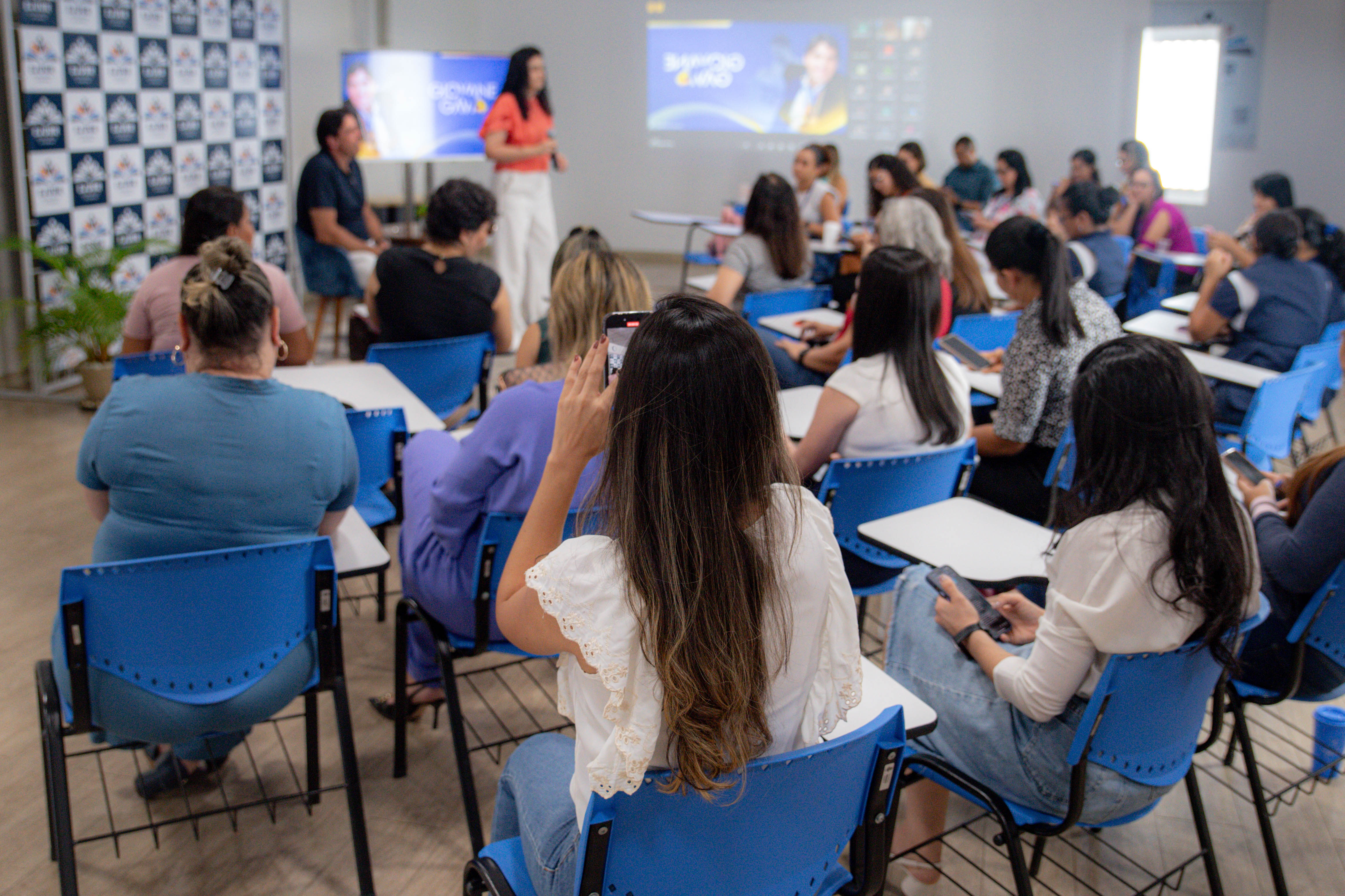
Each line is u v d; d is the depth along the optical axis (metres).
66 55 4.68
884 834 1.25
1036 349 2.59
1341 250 4.14
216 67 5.66
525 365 3.12
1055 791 1.56
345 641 2.89
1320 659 1.92
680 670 0.99
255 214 6.17
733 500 1.00
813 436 2.34
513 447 1.83
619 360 1.30
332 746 2.42
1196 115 8.01
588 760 1.08
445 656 1.98
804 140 8.70
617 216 9.13
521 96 5.96
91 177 4.89
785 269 4.31
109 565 1.55
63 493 3.78
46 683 1.70
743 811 1.10
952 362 2.41
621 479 1.01
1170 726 1.54
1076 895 2.01
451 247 3.51
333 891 1.97
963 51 8.35
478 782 2.31
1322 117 7.75
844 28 8.46
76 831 2.10
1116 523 1.45
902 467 2.23
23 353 4.75
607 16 8.70
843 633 1.13
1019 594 1.82
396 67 6.88
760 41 8.56
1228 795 2.34
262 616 1.72
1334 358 3.60
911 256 2.25
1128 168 6.71
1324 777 2.38
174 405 1.73
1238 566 1.44
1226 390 3.50
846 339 3.42
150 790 2.19
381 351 3.11
